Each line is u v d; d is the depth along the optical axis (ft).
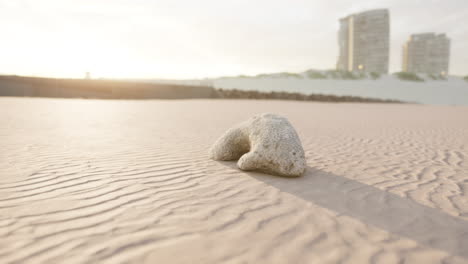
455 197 10.23
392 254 6.45
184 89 93.40
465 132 27.84
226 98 99.81
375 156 16.63
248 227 7.51
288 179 11.80
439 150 18.62
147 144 18.28
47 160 13.47
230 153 14.42
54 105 47.44
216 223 7.68
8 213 7.86
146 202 8.95
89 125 26.40
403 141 21.98
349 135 24.56
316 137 23.08
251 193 10.07
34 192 9.45
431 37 388.78
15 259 5.81
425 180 12.16
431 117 46.06
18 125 24.47
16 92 72.23
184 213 8.25
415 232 7.55
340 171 13.30
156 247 6.41
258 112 46.06
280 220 8.00
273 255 6.23
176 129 25.57
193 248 6.41
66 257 5.93
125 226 7.34
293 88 144.25
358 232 7.45
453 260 6.31
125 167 12.73
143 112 41.81
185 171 12.49
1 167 12.06
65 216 7.80
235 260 6.00
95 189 9.91
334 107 68.90
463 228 7.88
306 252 6.40
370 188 11.00
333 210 8.82
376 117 44.14
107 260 5.87
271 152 11.98
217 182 11.14
